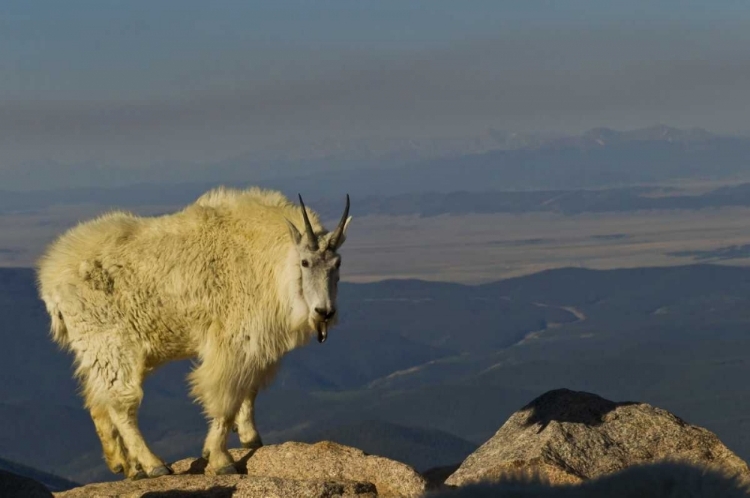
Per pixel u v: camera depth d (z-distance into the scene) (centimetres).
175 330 2242
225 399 2206
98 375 2212
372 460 1872
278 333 2266
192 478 1819
